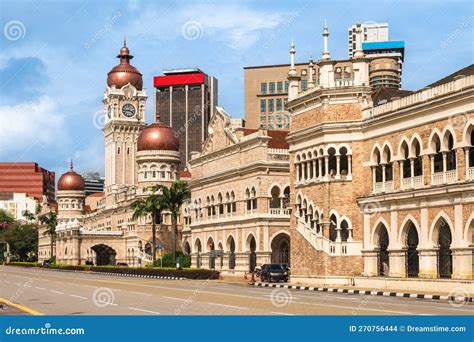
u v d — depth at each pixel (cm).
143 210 11031
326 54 6412
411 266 5819
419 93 5412
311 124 6606
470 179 4794
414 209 5434
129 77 17788
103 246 14712
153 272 9319
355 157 6250
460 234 4888
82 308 3550
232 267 9212
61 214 18900
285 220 8475
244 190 8738
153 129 13862
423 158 5347
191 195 10450
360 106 6266
